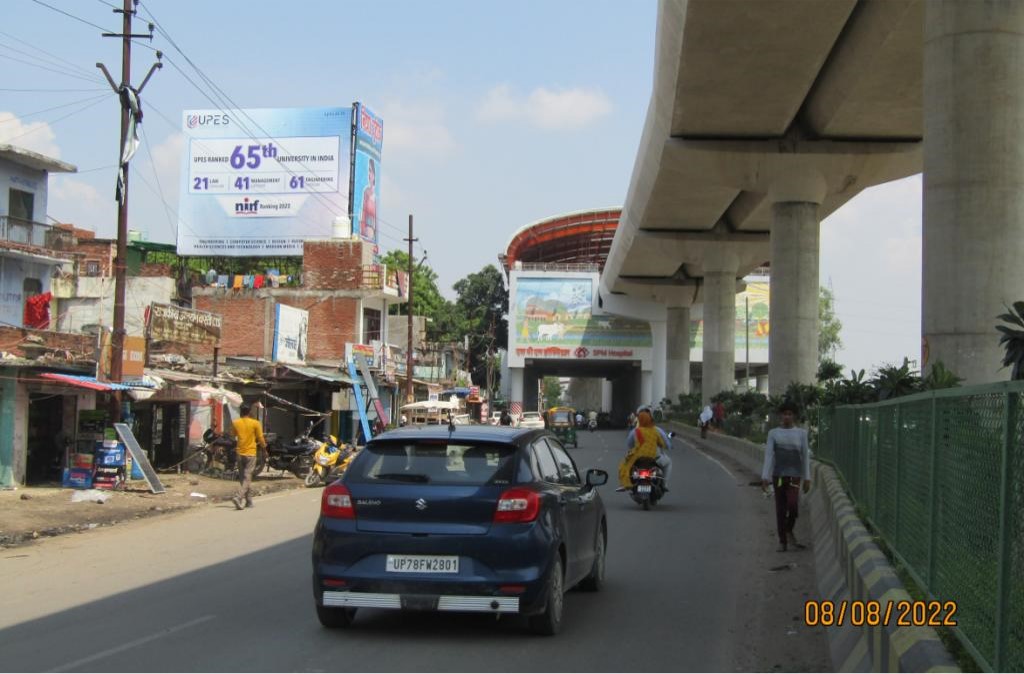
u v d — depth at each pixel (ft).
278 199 152.46
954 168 53.21
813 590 31.09
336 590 23.44
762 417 119.75
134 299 121.80
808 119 106.93
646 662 21.86
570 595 30.25
